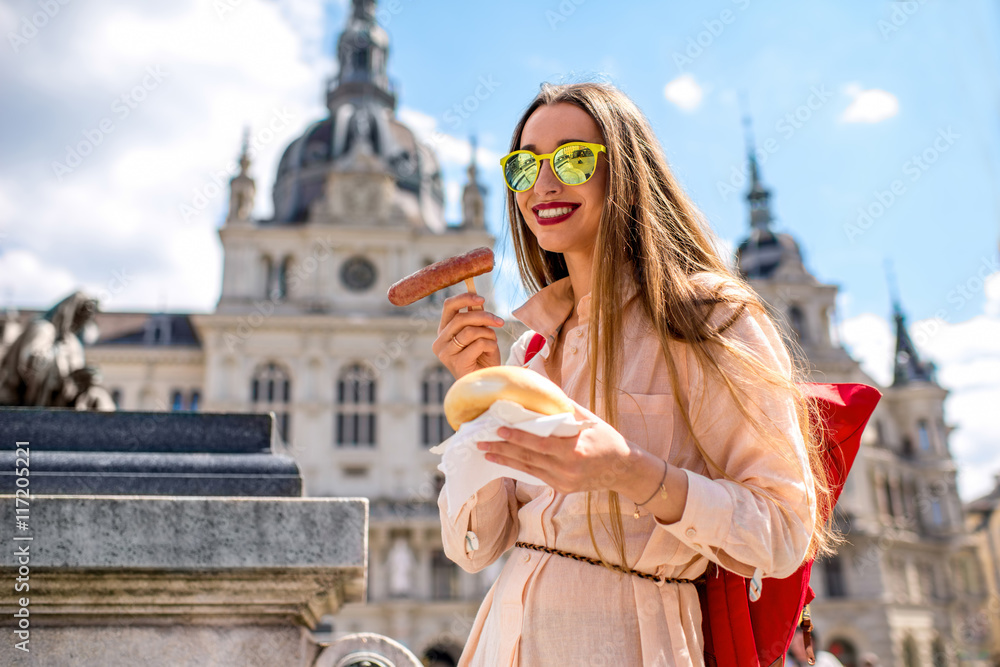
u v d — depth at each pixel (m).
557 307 1.75
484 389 1.21
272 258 38.31
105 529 1.99
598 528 1.42
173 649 2.04
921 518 45.31
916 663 39.00
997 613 49.47
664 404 1.45
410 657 2.22
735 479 1.37
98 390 6.47
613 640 1.36
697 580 1.50
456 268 1.66
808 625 1.65
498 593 1.51
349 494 34.84
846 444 1.63
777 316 1.80
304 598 2.07
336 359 36.50
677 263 1.50
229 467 2.25
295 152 46.62
